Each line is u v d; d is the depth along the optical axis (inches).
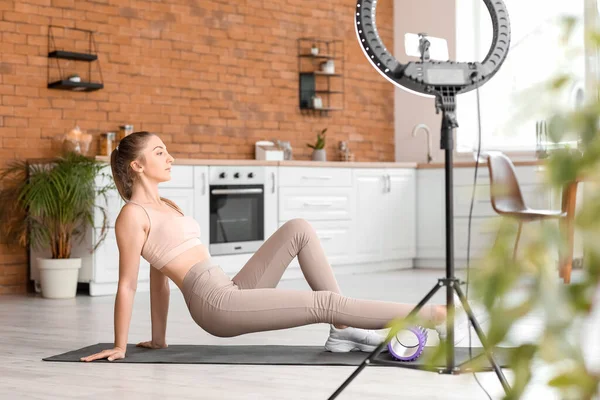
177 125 268.1
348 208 280.5
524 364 14.0
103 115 248.8
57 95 238.4
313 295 116.7
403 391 98.8
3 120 227.6
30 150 232.4
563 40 13.7
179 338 143.9
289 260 124.2
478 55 314.7
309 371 112.2
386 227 291.9
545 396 92.4
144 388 102.0
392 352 116.9
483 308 14.1
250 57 289.1
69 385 104.3
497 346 14.0
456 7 315.6
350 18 321.1
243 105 286.7
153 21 261.9
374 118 328.2
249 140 288.4
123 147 124.0
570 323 13.2
